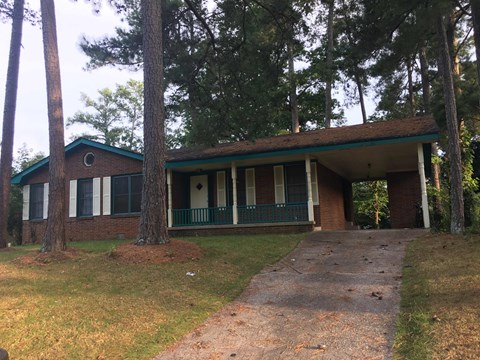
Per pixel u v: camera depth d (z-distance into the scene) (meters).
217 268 8.59
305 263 9.20
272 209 16.39
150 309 6.23
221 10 15.33
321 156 15.95
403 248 9.88
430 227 13.22
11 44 14.04
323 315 5.86
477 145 24.95
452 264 7.47
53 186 10.51
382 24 11.97
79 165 18.89
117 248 9.76
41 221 19.23
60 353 4.81
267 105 16.16
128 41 16.45
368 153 15.42
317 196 16.06
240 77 15.66
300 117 33.38
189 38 15.88
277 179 16.75
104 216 18.03
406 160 17.23
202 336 5.38
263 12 15.14
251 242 11.88
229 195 17.67
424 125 14.09
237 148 16.66
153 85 10.41
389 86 27.44
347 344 4.84
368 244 10.86
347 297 6.54
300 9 15.05
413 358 4.25
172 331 5.49
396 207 19.94
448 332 4.66
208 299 6.79
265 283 7.71
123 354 4.82
